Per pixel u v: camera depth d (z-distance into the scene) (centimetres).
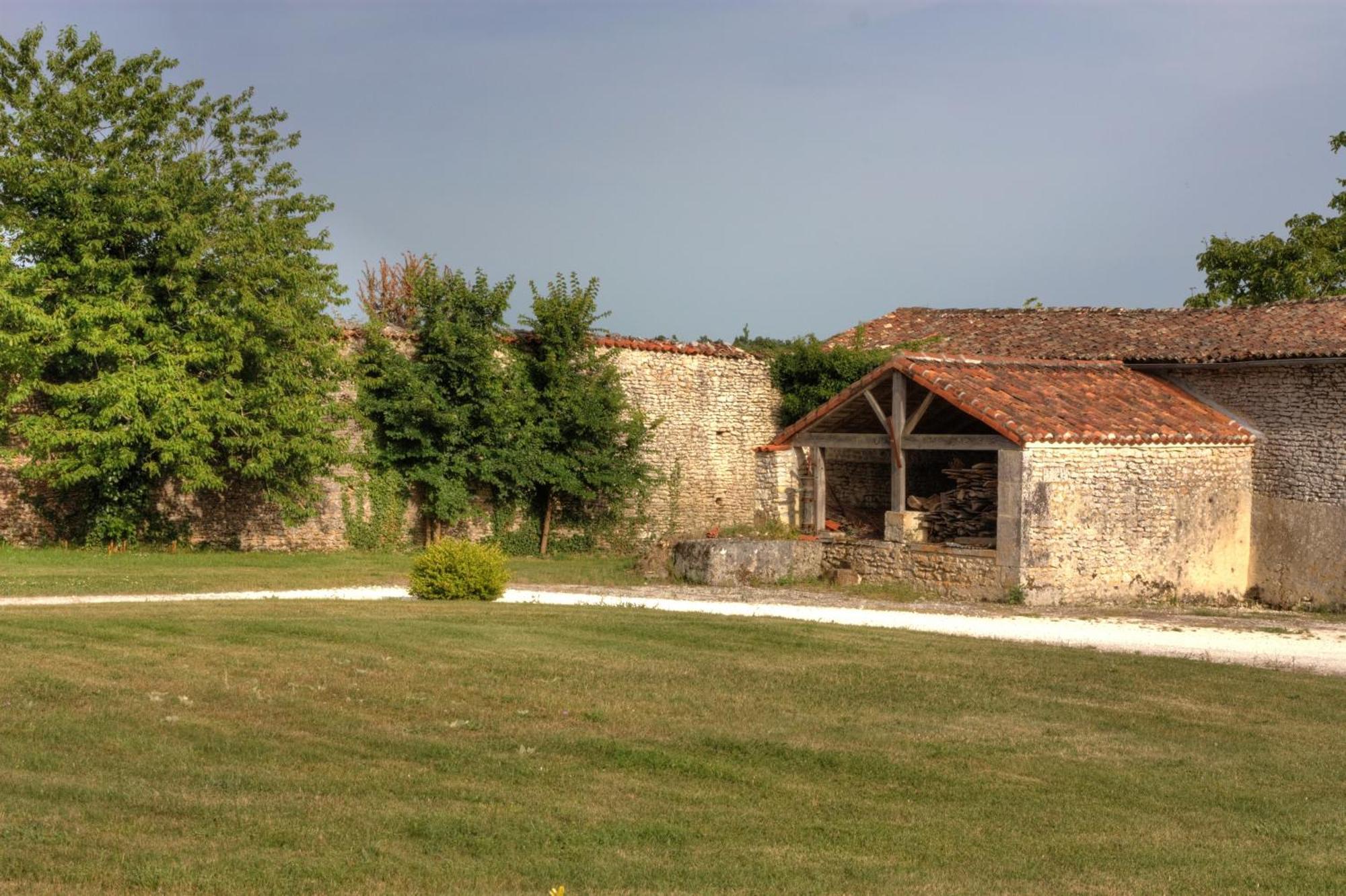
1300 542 2072
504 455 2527
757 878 608
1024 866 646
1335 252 3775
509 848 636
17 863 567
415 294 2519
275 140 2516
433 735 848
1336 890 620
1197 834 714
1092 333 2609
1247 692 1107
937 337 2811
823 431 2208
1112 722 979
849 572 2031
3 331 2033
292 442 2261
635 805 724
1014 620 1620
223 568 2064
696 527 2838
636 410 2683
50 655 1034
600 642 1237
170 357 2128
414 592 1706
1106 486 1914
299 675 1003
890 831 701
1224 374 2211
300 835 632
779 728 908
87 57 2305
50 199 2120
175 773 725
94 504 2295
